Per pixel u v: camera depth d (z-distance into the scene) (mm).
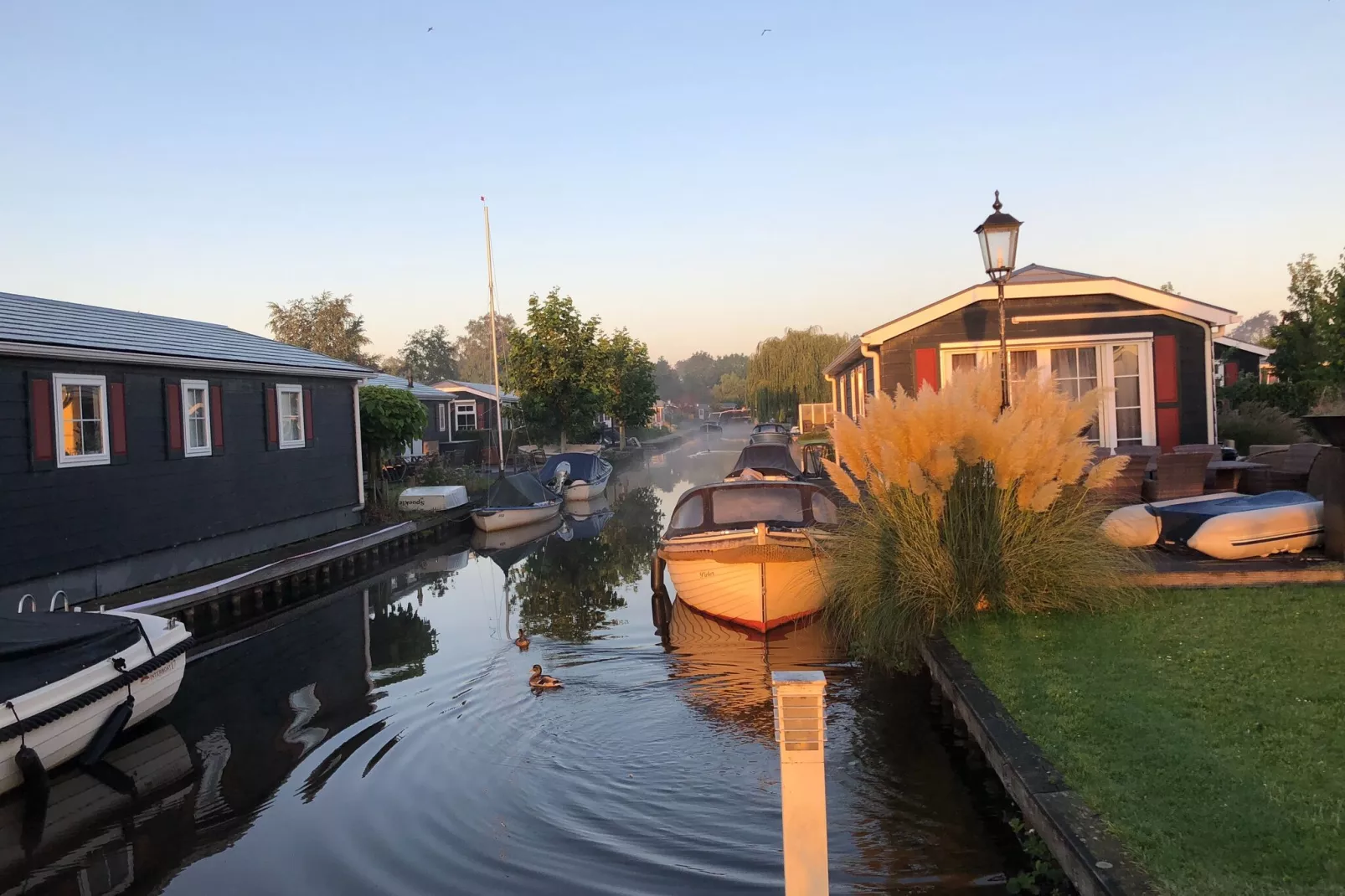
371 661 10070
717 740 6973
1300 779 4328
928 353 14609
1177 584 8031
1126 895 3543
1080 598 7609
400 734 7512
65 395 11992
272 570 13836
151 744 7805
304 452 17938
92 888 5348
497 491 22203
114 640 7926
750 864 5082
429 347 95062
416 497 22109
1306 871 3592
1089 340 14227
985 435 7688
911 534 7977
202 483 14594
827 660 8883
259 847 5680
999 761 5090
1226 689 5543
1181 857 3787
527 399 36750
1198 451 12289
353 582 15883
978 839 5105
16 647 7086
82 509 12031
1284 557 8383
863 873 4793
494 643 10430
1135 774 4590
